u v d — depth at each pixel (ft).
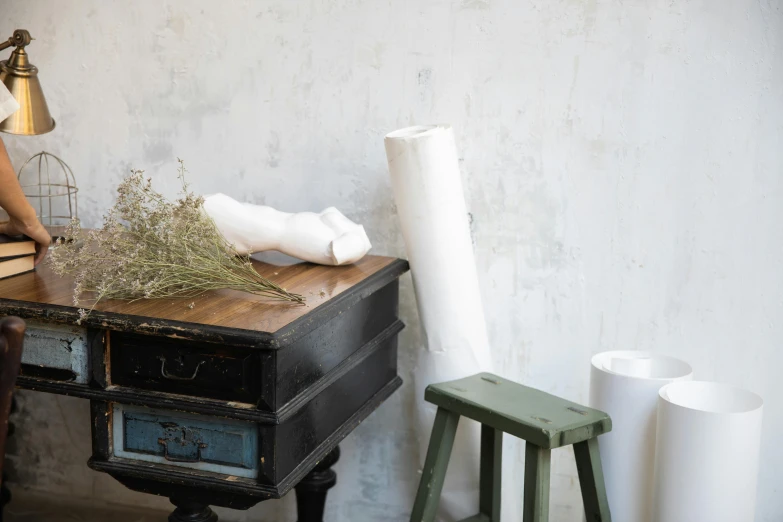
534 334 7.94
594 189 7.55
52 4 8.51
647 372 7.08
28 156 8.86
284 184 8.28
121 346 5.55
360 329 6.73
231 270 6.25
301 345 5.61
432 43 7.68
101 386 5.58
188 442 5.54
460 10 7.56
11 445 9.48
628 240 7.55
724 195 7.28
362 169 8.05
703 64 7.13
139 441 5.65
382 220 8.09
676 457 6.08
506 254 7.87
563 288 7.79
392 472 8.60
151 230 6.02
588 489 6.40
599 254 7.64
